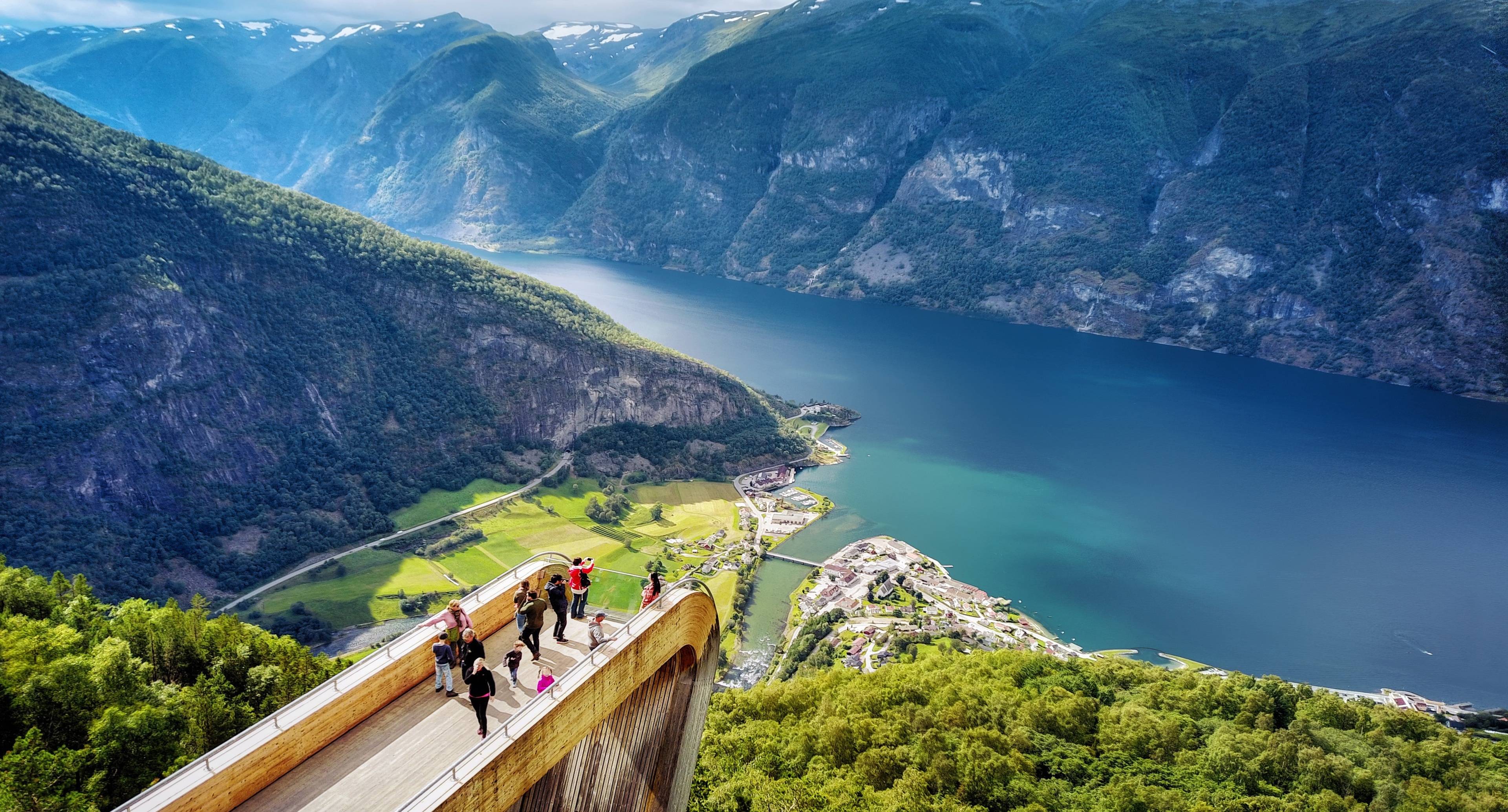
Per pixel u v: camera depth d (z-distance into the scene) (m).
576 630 39.09
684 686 42.75
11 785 56.03
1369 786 94.69
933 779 89.94
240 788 27.39
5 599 90.62
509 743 28.94
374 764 29.81
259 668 86.62
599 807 36.59
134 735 65.38
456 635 34.34
